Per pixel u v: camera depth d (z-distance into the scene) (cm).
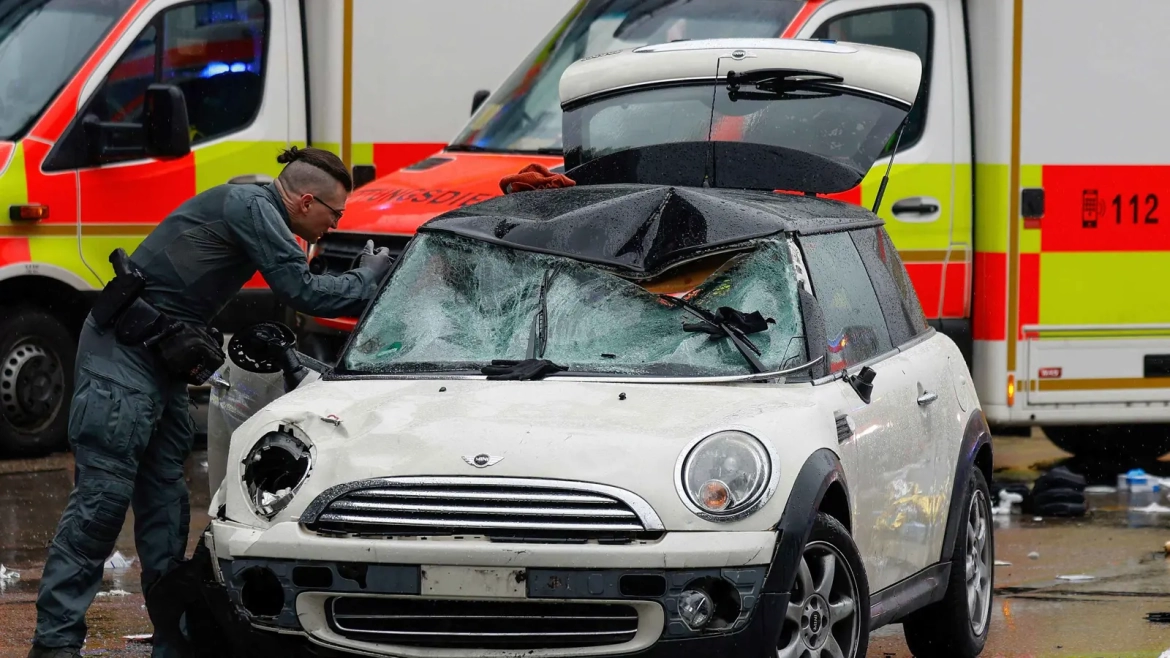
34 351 3706
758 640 1641
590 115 2712
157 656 1911
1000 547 2994
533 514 1634
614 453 1662
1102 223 3556
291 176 2073
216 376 2103
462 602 1653
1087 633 2377
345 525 1672
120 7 3772
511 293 1980
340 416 1770
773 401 1778
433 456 1678
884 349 2122
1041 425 3619
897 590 2036
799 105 2573
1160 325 3594
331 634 1689
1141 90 3559
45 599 2002
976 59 3509
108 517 2009
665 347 1900
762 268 1947
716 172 2423
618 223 2009
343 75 3872
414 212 3109
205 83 3834
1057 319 3544
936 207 3478
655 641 1627
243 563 1700
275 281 2042
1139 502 3509
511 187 2550
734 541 1631
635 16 3481
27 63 3691
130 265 2027
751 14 3416
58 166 3659
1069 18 3519
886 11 3453
